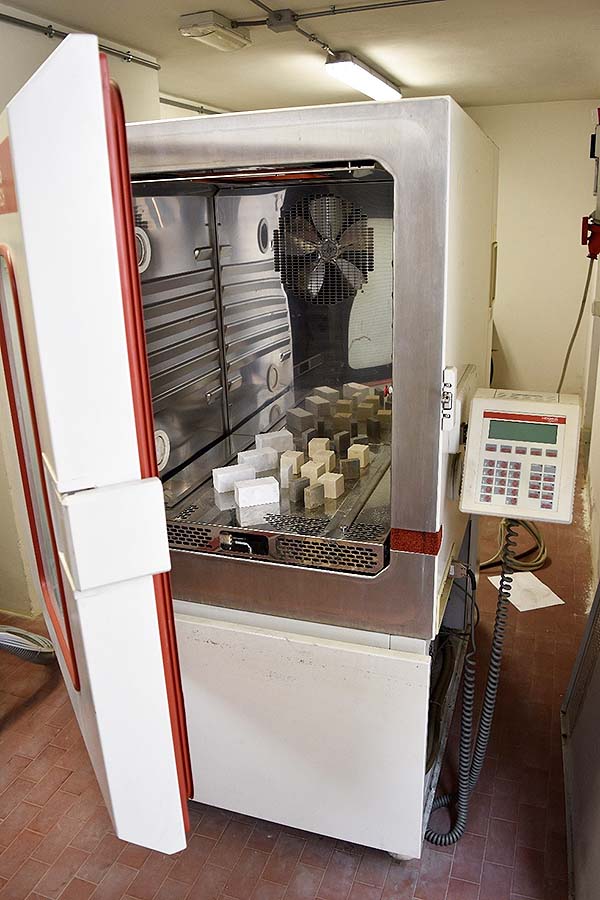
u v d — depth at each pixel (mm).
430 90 4422
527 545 3279
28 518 1127
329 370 1764
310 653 1430
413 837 1541
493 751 2023
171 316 1578
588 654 1996
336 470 1671
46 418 651
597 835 1445
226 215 1720
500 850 1710
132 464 684
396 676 1379
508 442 1315
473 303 1584
